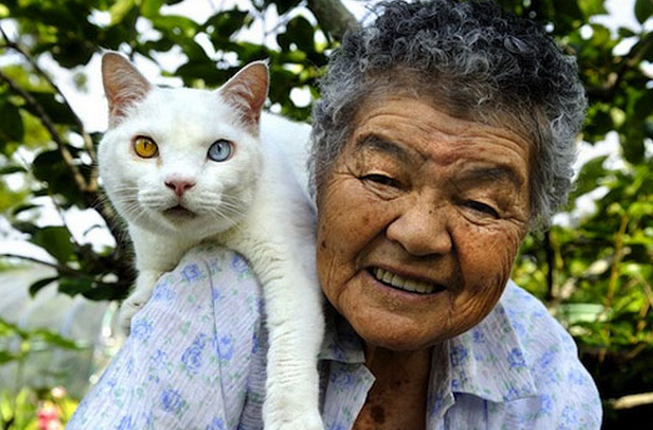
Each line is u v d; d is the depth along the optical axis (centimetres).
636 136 261
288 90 243
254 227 160
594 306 305
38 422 399
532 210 148
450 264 136
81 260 249
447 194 133
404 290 139
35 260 235
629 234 290
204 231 164
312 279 157
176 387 136
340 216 138
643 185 271
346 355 152
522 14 246
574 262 314
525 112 136
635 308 279
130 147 172
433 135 131
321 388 154
